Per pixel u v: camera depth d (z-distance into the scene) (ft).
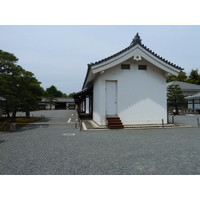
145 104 35.06
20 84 37.09
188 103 92.84
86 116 46.75
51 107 175.11
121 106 33.94
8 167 12.25
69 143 19.48
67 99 185.57
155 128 30.12
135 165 12.60
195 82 140.05
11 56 36.99
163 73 36.27
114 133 25.75
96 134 25.02
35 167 12.23
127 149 16.88
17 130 29.43
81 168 12.01
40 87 45.55
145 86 35.27
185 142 19.92
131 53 32.60
